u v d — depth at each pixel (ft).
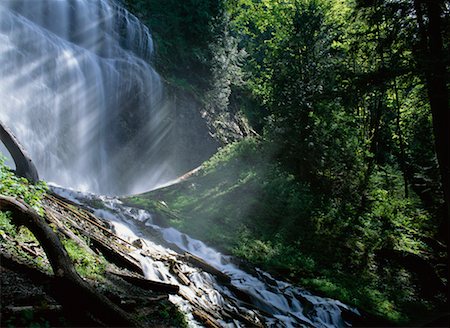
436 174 66.54
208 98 86.17
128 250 29.81
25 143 52.37
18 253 19.57
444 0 35.53
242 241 47.19
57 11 68.64
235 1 101.09
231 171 62.95
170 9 91.61
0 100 51.03
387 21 40.65
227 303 31.01
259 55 113.19
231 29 100.32
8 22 55.01
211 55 88.79
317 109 61.98
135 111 71.61
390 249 57.16
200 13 89.45
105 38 75.72
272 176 61.77
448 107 36.06
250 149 67.72
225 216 51.90
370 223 60.75
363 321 38.58
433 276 54.80
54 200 31.65
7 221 21.40
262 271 41.60
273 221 54.39
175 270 30.78
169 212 47.98
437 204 68.33
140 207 45.65
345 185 63.98
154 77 78.43
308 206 58.59
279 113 64.64
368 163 67.46
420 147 73.82
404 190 71.87
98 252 26.76
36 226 18.42
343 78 41.37
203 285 31.73
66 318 16.06
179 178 65.92
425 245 62.75
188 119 79.30
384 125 79.05
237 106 97.04
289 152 63.26
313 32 67.46
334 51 66.64
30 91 55.16
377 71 39.01
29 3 64.39
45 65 58.54
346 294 42.52
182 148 75.87
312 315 36.29
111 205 42.04
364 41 44.37
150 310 21.17
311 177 64.90
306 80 65.57
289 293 38.22
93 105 64.90
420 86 45.50
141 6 89.86
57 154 57.06
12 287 16.38
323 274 46.52
